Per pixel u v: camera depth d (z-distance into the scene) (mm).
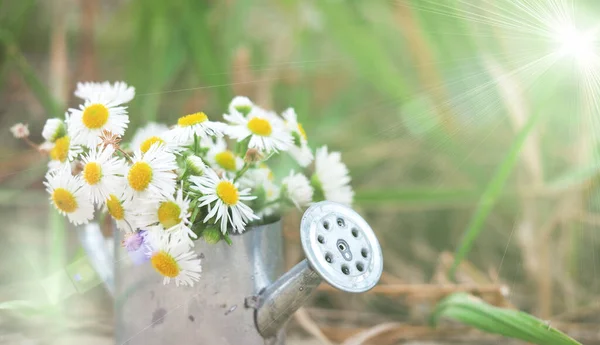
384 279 451
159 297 298
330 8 518
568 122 471
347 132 555
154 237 286
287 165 394
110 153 293
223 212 283
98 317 396
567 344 329
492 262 472
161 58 500
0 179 514
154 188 284
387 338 397
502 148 499
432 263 476
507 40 441
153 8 502
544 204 467
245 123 307
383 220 508
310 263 276
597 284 450
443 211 506
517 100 444
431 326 377
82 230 346
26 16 546
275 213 314
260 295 296
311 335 398
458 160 510
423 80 503
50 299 384
